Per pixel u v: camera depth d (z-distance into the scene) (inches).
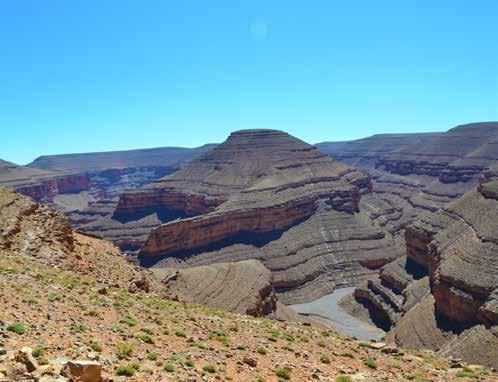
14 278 1191.6
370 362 1105.4
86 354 702.5
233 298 3459.6
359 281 5861.2
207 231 6082.7
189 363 810.8
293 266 5836.6
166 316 1259.8
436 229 4495.6
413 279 4456.2
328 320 4626.0
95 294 1301.7
